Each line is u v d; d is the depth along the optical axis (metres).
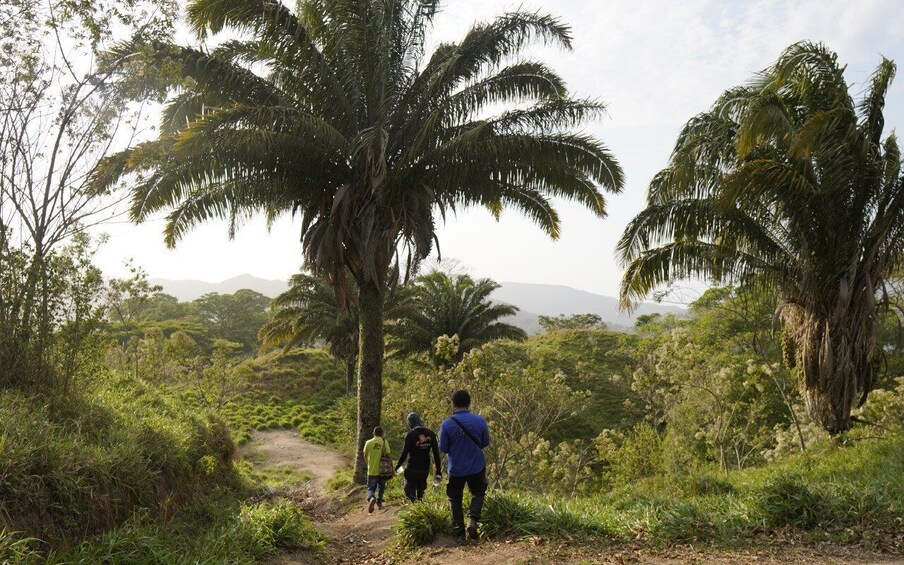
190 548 6.66
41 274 8.50
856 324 11.55
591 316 83.31
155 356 27.02
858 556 5.65
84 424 8.08
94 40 9.09
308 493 18.02
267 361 51.19
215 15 12.02
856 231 11.49
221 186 13.65
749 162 10.99
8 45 8.81
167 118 13.88
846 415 11.74
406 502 9.72
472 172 13.65
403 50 13.87
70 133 9.35
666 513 7.09
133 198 11.85
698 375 17.84
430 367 34.50
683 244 13.25
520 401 16.95
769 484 7.20
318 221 13.68
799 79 11.59
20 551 4.82
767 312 20.58
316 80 13.29
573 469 17.42
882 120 11.60
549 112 13.16
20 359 8.34
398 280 14.04
